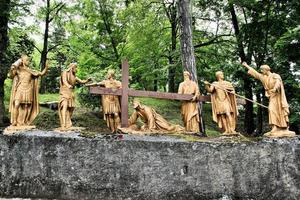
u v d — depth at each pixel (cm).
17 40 2052
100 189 1041
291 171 1080
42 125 1744
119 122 1176
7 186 1039
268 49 1964
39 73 1126
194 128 1182
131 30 2227
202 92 2202
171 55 2119
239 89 1980
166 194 1050
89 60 2428
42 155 1053
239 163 1076
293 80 1686
